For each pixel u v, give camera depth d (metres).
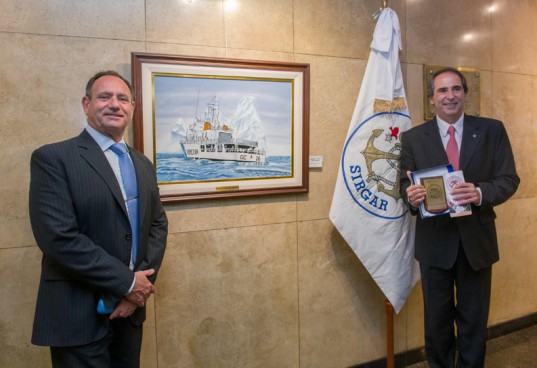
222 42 1.79
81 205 1.19
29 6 1.50
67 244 1.13
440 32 2.27
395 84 1.96
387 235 1.93
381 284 1.93
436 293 1.77
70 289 1.19
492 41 2.44
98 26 1.59
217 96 1.76
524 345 2.43
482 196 1.60
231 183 1.82
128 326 1.35
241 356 1.92
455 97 1.67
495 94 2.46
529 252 2.64
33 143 1.53
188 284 1.79
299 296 2.03
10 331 1.54
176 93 1.69
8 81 1.49
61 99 1.56
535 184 2.64
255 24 1.85
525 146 2.59
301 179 1.96
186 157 1.73
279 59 1.90
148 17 1.66
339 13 2.03
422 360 2.33
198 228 1.80
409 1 2.18
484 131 1.70
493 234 1.74
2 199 1.51
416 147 1.79
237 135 1.81
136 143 1.64
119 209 1.25
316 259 2.06
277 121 1.89
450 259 1.69
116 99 1.28
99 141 1.30
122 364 1.37
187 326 1.80
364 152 1.92
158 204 1.46
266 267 1.95
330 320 2.11
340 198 1.91
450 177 1.61
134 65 1.61
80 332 1.18
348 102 2.07
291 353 2.03
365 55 2.10
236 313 1.89
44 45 1.52
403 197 1.82
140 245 1.32
